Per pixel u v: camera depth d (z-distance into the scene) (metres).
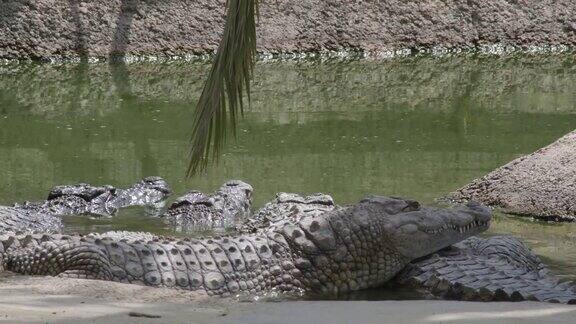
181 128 51.38
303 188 39.62
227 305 22.06
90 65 72.06
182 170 42.72
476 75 69.31
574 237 33.09
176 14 76.62
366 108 57.12
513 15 81.75
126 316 19.98
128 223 34.47
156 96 60.62
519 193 37.06
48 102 58.31
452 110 56.62
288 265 28.12
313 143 47.91
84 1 75.62
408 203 30.05
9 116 53.94
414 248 29.25
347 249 28.70
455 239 29.88
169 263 27.05
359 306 21.28
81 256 26.52
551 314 20.30
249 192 37.38
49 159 44.41
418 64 73.94
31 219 33.44
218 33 76.69
